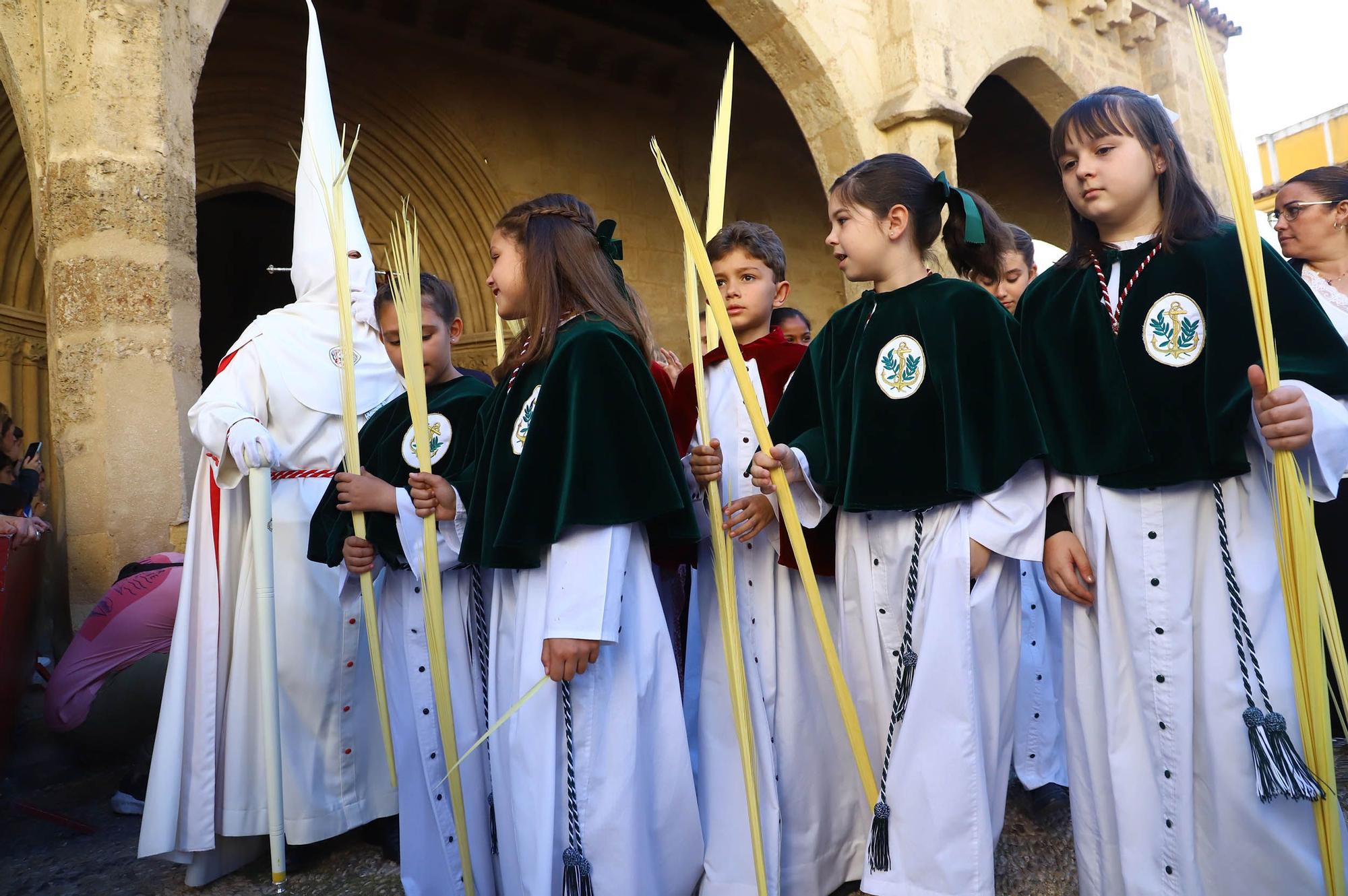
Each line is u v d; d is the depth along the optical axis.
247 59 9.19
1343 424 1.76
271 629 2.67
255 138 9.39
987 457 2.04
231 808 2.76
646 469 2.08
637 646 2.17
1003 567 2.17
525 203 2.38
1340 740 3.35
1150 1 10.87
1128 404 1.90
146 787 3.37
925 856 2.03
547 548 2.15
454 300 2.91
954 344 2.11
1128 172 1.95
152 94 4.58
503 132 10.39
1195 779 1.89
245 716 2.82
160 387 4.44
